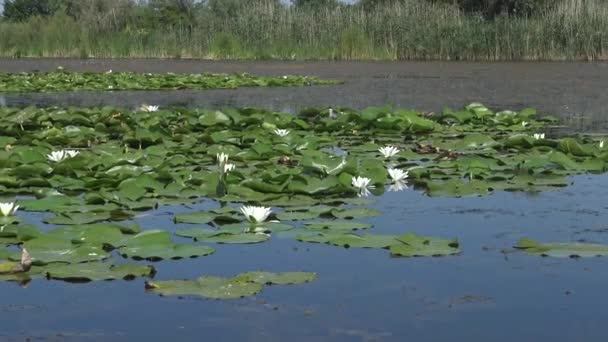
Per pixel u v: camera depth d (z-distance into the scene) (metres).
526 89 12.98
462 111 7.70
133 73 16.23
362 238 3.22
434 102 10.65
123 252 3.00
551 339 2.14
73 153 5.07
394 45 23.25
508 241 3.23
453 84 14.05
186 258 2.97
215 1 26.31
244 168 4.89
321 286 2.61
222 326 2.23
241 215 3.69
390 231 3.42
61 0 37.41
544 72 17.30
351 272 2.78
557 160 5.05
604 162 5.07
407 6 24.02
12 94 12.43
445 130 7.08
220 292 2.53
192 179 4.36
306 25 23.95
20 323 2.27
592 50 22.27
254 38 23.97
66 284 2.64
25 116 7.19
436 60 22.81
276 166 4.95
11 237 3.25
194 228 3.42
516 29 22.62
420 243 3.15
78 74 16.00
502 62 21.61
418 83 14.29
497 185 4.45
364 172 4.55
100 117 7.31
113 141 6.33
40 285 2.63
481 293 2.54
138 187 4.16
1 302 2.46
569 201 4.06
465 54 22.80
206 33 24.69
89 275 2.71
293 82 14.25
